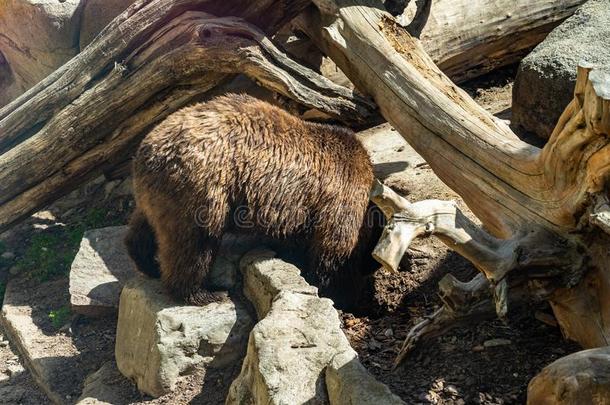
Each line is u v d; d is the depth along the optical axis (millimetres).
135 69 6598
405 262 5844
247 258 5613
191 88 6578
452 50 7770
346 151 5770
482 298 4281
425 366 4480
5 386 6285
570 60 5879
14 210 7293
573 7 7902
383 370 4543
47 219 8352
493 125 5113
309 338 4293
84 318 6672
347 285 5730
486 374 4297
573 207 4012
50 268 7547
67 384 6016
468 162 4953
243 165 5406
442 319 4387
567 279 4156
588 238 4086
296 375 4078
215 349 5281
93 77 6770
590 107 3582
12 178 7125
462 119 5191
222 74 6527
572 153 3932
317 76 6262
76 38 8617
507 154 4637
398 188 6535
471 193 4855
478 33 7793
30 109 6984
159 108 6707
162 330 5242
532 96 6117
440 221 3975
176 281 5426
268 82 6215
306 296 4762
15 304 7145
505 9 7809
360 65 6070
